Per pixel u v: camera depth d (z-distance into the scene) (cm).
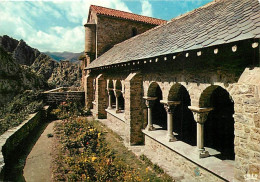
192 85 558
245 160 369
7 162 654
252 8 462
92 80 1670
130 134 872
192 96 561
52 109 1571
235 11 529
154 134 804
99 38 1853
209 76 490
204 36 489
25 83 2433
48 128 1177
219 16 582
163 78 706
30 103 1364
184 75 591
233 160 628
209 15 671
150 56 651
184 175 588
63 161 695
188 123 973
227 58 432
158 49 676
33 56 6241
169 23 1058
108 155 730
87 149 782
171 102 684
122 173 594
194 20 748
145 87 848
